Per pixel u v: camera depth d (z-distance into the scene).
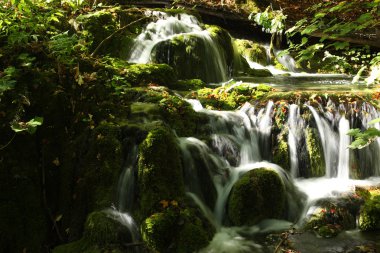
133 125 4.44
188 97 6.16
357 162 5.30
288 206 4.48
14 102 4.25
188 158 4.45
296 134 5.30
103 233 3.67
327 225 4.10
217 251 3.71
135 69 6.32
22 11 5.15
